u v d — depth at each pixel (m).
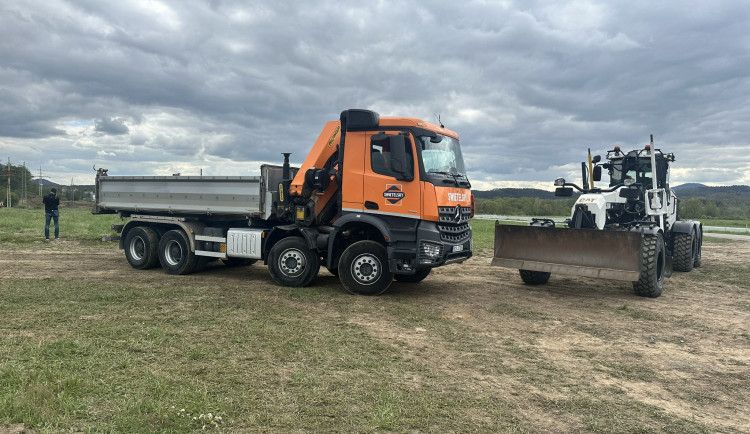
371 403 4.31
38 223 24.16
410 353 5.80
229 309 7.66
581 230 9.48
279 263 9.81
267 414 4.00
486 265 14.02
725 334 7.07
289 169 10.23
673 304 9.07
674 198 13.33
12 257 13.05
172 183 11.22
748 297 9.92
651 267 9.27
